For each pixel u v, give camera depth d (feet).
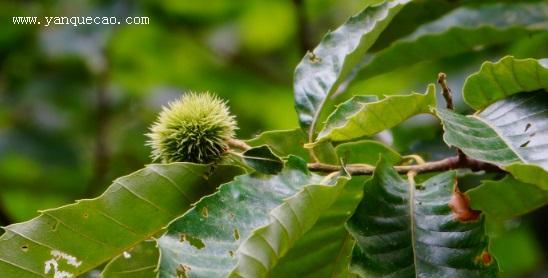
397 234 2.50
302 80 2.74
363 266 2.48
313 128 2.70
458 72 3.90
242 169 2.61
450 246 2.48
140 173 2.56
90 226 2.57
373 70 3.19
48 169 4.74
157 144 2.70
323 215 2.65
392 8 2.74
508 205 2.78
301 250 2.66
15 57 4.87
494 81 2.59
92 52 4.60
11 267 2.56
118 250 2.60
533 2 3.30
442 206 2.52
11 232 2.55
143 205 2.57
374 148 2.77
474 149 2.45
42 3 4.76
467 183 3.09
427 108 2.54
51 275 2.58
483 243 2.48
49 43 4.63
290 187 2.53
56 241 2.57
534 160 2.43
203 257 2.43
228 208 2.48
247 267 2.38
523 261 4.13
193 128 2.66
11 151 4.67
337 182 2.47
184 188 2.58
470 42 3.23
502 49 3.76
